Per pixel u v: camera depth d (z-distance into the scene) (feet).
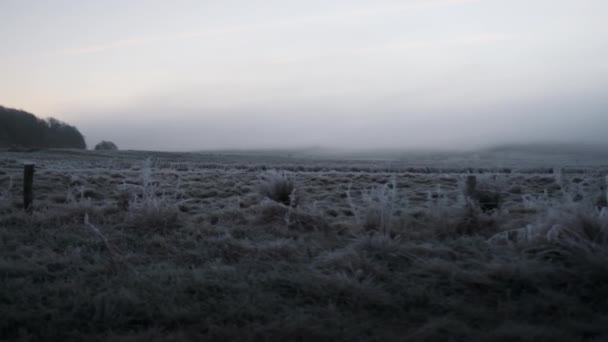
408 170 122.31
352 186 67.77
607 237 23.90
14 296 19.39
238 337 16.49
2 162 100.78
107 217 35.14
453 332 17.01
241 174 81.00
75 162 134.51
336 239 30.25
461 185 43.45
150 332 16.60
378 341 16.56
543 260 23.25
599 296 20.03
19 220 33.65
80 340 16.35
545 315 18.67
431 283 21.48
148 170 46.01
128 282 21.04
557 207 27.22
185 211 41.24
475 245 27.22
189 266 24.66
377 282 21.75
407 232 30.25
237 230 32.63
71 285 20.49
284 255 26.16
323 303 19.54
